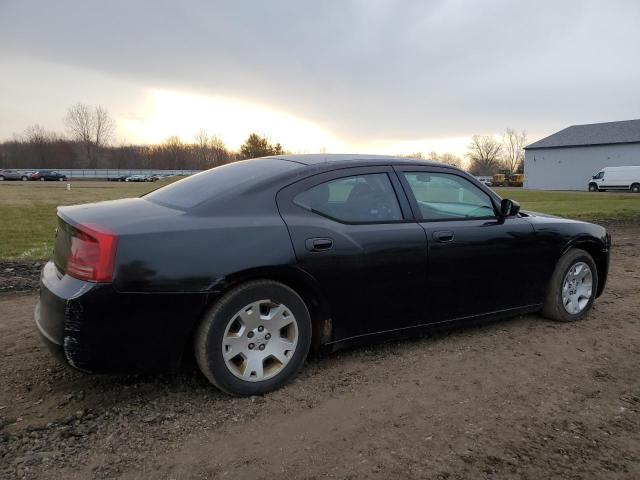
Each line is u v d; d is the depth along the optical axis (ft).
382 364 12.23
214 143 336.29
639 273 23.48
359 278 11.32
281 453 8.51
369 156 12.85
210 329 9.74
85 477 7.74
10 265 22.72
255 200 10.57
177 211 10.24
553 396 10.82
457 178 13.52
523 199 89.51
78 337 8.90
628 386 11.39
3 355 12.39
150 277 9.11
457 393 10.84
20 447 8.44
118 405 9.95
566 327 15.25
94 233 9.04
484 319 13.85
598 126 191.83
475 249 13.07
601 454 8.71
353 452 8.59
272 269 10.15
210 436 8.96
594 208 61.11
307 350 11.01
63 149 304.71
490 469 8.21
